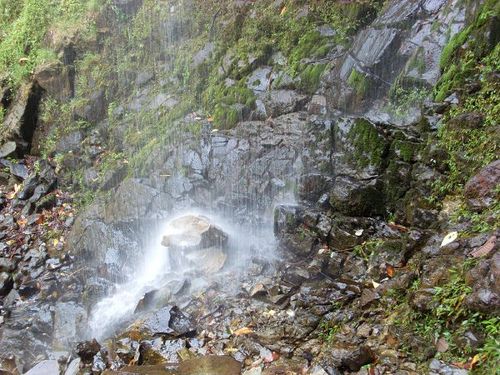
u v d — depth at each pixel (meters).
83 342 4.13
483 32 4.35
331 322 3.66
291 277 4.23
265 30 6.54
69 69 7.77
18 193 7.09
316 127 4.87
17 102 7.84
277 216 4.74
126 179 6.24
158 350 3.78
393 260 3.93
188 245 4.90
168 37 7.38
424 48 4.97
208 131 6.17
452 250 3.35
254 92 6.21
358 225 4.31
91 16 7.84
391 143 4.40
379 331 3.35
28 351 4.71
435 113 4.38
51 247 6.16
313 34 6.12
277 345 3.61
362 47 5.52
